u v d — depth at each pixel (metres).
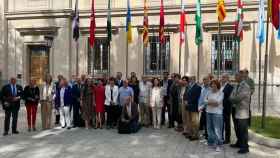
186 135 13.13
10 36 26.08
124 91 15.23
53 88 15.73
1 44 25.98
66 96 15.29
